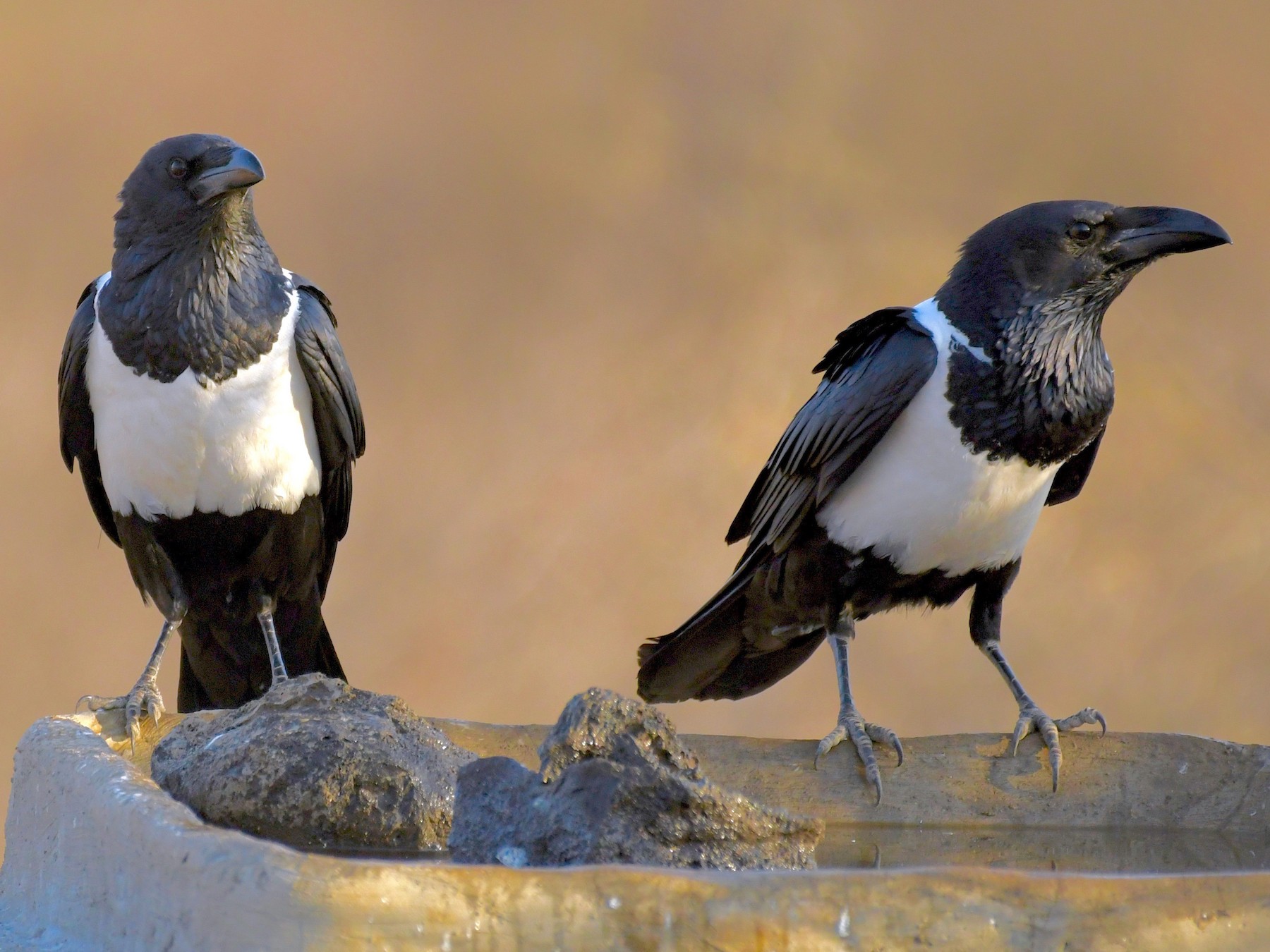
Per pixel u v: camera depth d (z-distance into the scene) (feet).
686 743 29.50
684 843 20.45
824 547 33.60
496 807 20.93
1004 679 33.24
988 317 32.09
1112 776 29.17
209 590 37.04
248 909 16.31
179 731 25.99
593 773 20.42
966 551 33.09
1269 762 28.81
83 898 20.03
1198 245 31.63
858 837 27.68
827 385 34.09
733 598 35.22
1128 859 26.00
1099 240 32.04
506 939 16.42
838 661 33.68
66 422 36.09
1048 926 17.42
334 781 24.06
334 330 36.58
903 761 29.45
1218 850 26.91
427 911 16.28
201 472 34.65
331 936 16.07
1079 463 35.27
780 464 34.24
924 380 31.99
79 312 35.76
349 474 38.14
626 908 16.67
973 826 28.94
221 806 24.00
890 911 17.20
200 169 33.81
